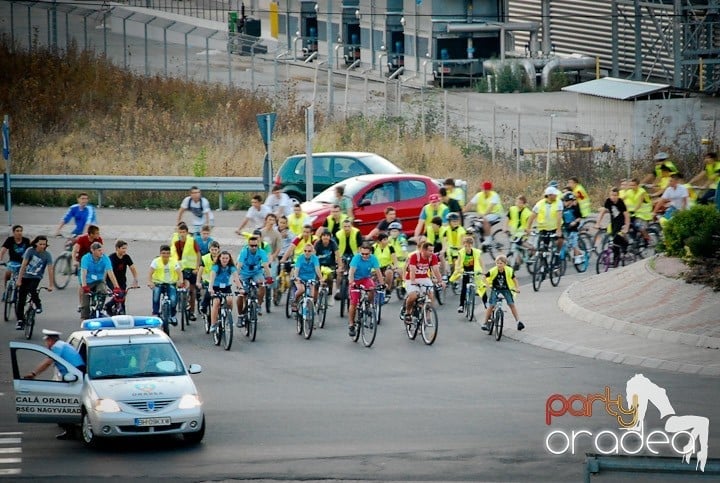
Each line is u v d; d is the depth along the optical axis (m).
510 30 184.75
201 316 82.81
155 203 124.38
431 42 180.38
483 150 139.12
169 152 141.62
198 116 154.62
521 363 67.69
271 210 95.38
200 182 120.31
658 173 102.94
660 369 65.00
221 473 48.12
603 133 136.25
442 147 135.12
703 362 64.75
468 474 47.25
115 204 124.75
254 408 59.41
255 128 149.88
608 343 70.31
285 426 55.75
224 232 107.50
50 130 150.12
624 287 79.88
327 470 48.22
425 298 73.81
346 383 64.38
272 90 178.12
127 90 161.25
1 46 170.50
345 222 83.56
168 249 76.94
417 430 54.34
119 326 58.31
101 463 50.19
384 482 46.41
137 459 50.69
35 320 80.94
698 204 86.00
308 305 75.69
